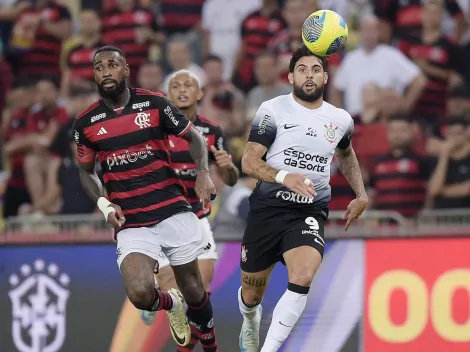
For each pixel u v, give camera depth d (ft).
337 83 133.59
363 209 80.28
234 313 98.73
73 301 102.32
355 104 131.95
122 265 77.56
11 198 131.54
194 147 80.12
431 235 96.22
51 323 102.68
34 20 152.05
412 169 115.85
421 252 96.32
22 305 103.60
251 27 141.79
